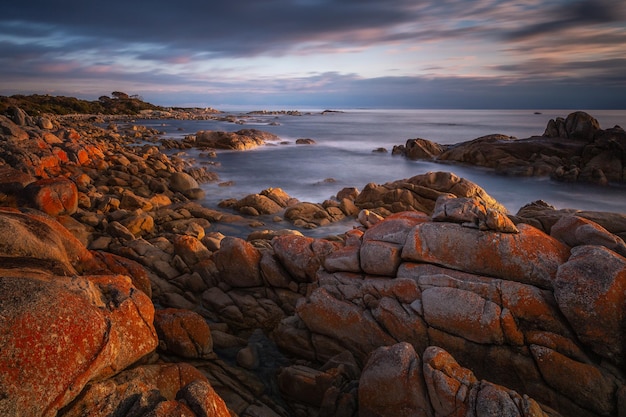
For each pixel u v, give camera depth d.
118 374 5.84
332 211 22.55
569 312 6.88
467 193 22.06
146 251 13.45
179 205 22.83
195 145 57.59
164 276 12.51
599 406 6.47
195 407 4.86
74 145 31.09
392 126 113.50
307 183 34.22
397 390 6.36
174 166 36.03
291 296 11.02
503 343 7.24
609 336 6.63
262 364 9.28
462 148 43.31
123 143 56.06
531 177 36.06
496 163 39.69
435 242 8.49
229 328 10.74
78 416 4.73
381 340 8.35
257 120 140.50
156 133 76.12
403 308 8.20
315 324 9.20
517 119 168.00
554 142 39.69
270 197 24.91
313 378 7.89
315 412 7.78
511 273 7.81
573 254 7.52
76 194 17.11
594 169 33.97
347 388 7.43
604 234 7.90
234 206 24.17
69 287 5.73
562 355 6.81
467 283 7.76
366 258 9.15
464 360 7.52
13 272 6.11
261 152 54.41
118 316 6.14
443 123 131.50
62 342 4.75
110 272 9.04
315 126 111.81
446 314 7.61
